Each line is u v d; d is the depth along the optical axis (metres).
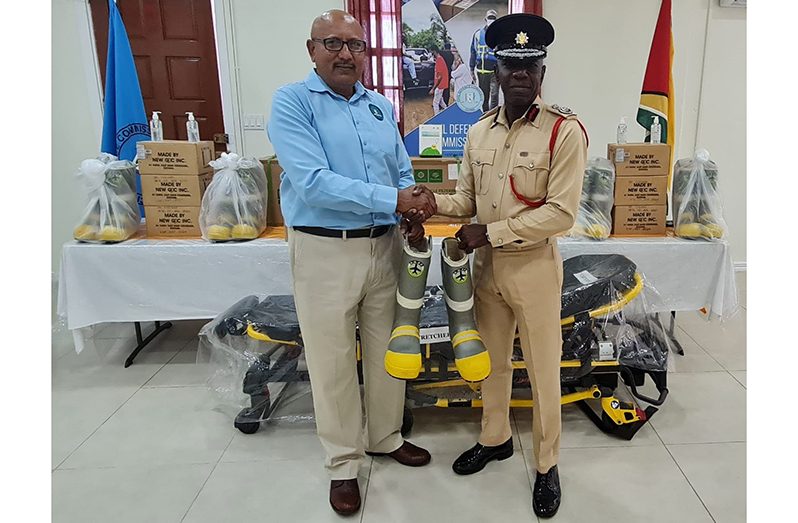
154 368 2.76
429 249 1.63
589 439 2.07
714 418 2.19
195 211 2.58
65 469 1.95
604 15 3.78
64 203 4.08
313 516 1.71
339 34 1.50
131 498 1.80
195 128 2.67
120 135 3.11
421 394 2.09
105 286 2.48
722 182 4.10
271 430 2.20
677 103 3.92
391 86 3.80
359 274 1.61
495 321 1.71
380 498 1.78
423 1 3.70
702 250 2.40
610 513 1.68
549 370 1.63
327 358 1.65
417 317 1.63
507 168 1.52
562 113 1.46
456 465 1.89
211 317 2.54
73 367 2.77
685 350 2.83
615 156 2.46
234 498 1.80
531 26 1.40
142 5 3.78
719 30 3.78
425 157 2.62
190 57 3.87
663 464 1.91
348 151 1.57
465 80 3.84
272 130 1.53
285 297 2.39
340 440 1.74
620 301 2.07
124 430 2.20
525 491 1.80
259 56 3.82
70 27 3.81
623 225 2.53
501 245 1.52
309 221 1.57
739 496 1.75
